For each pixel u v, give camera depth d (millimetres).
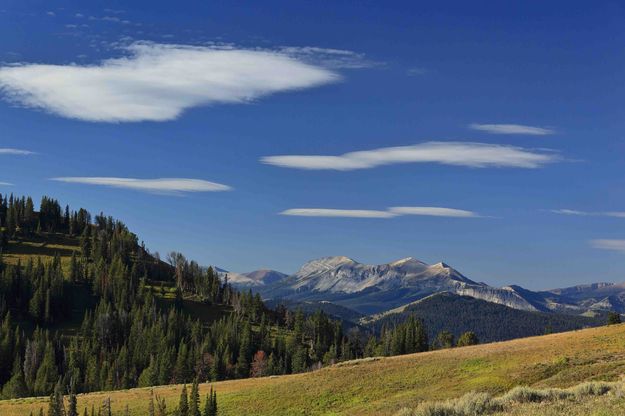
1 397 153000
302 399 79438
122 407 99250
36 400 115625
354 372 86438
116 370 170625
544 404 27875
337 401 75812
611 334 79938
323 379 86438
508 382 62219
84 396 113875
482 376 69062
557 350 74188
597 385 31000
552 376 59031
